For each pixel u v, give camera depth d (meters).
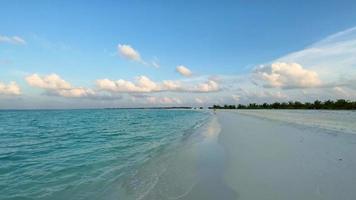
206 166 9.02
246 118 40.38
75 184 7.55
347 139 13.11
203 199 5.86
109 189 6.99
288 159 8.86
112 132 24.75
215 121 36.94
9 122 45.84
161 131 25.25
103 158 11.48
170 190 6.59
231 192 6.13
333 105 107.12
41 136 22.17
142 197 6.20
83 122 44.59
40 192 6.93
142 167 9.40
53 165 10.22
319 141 12.59
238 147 12.12
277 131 18.14
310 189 5.88
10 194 6.79
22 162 10.98
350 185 6.02
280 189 6.02
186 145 14.42
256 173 7.43
